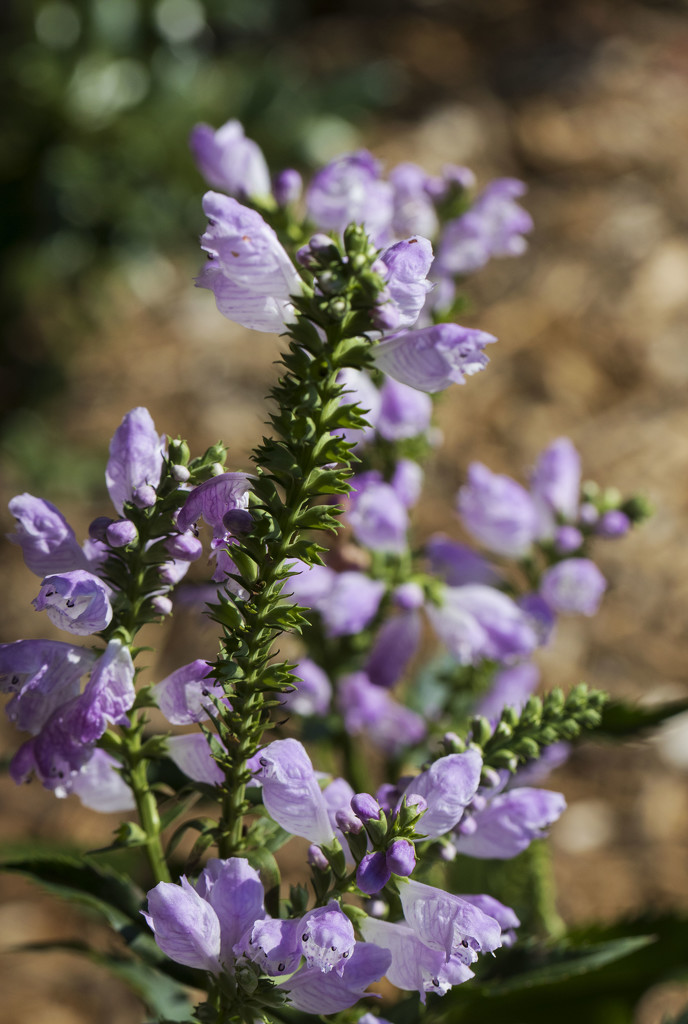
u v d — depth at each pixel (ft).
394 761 2.49
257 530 1.72
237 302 1.75
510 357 6.91
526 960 1.99
